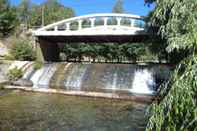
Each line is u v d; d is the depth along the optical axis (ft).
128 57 202.18
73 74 112.98
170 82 20.61
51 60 164.86
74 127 52.37
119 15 130.00
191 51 21.04
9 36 158.20
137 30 125.80
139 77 102.53
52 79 113.91
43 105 72.23
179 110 18.21
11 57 136.46
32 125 53.21
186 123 18.17
